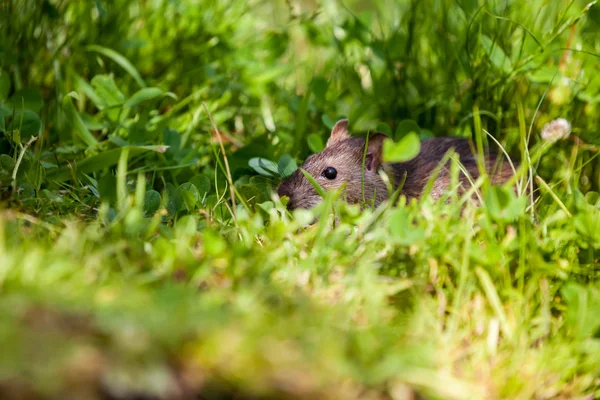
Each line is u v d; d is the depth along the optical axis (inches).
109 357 178.4
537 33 422.0
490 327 239.1
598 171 384.5
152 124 388.2
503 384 227.1
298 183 366.6
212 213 301.3
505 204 267.9
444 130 429.4
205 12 475.5
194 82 436.5
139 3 460.8
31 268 203.2
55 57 401.7
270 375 188.5
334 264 252.4
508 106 403.5
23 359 170.6
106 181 293.7
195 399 185.3
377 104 439.2
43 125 374.9
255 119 441.1
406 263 257.3
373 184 384.2
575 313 244.4
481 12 412.2
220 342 188.4
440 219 277.4
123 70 431.8
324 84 430.6
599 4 407.8
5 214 257.8
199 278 229.9
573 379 239.6
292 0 587.8
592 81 403.5
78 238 241.3
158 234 270.1
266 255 252.4
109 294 202.5
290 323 208.4
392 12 518.6
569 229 281.4
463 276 242.5
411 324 230.8
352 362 205.3
